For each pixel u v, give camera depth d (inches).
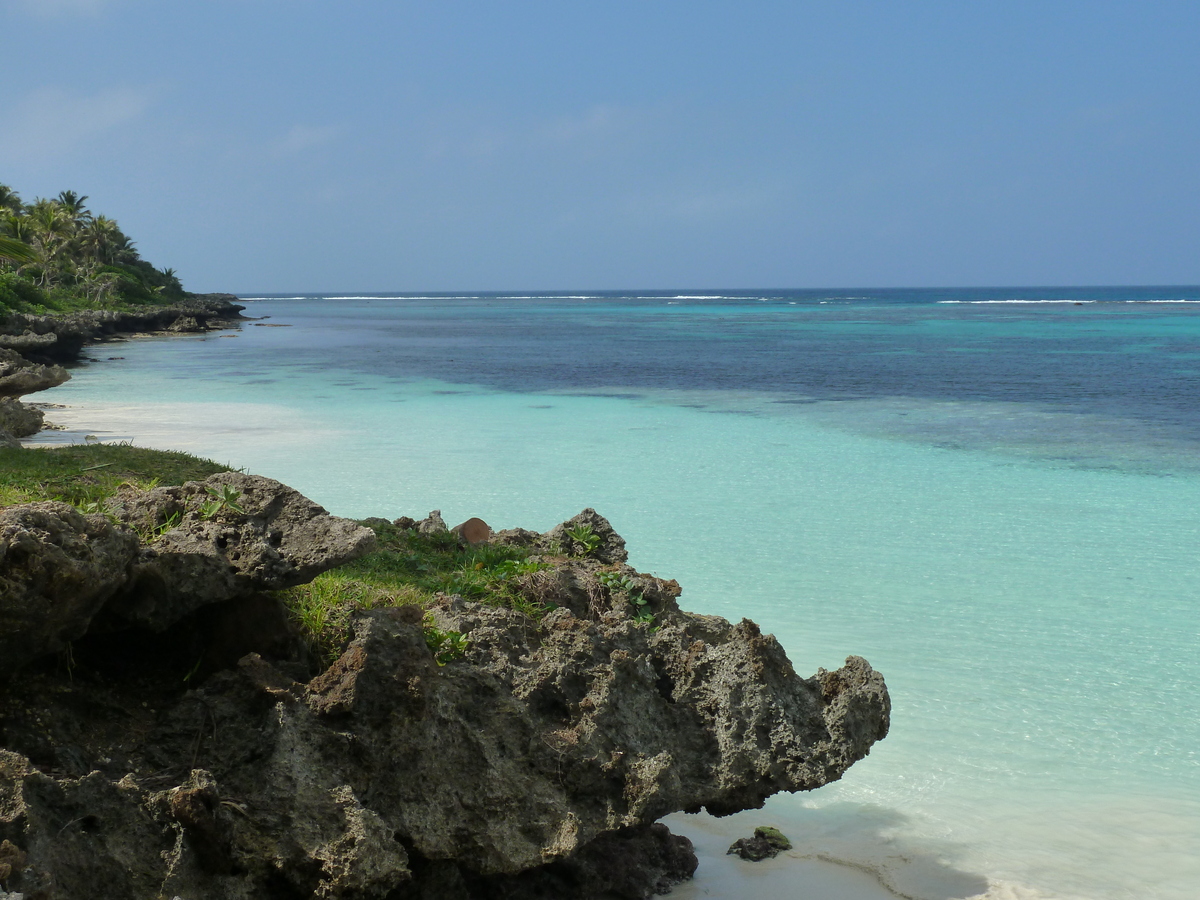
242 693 246.5
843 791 360.2
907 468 947.3
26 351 2031.3
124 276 4451.3
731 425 1240.2
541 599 357.1
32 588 208.8
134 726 243.9
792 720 291.1
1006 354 2564.0
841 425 1243.8
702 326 4379.9
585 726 275.0
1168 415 1341.0
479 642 292.7
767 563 617.3
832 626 506.6
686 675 305.9
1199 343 2984.7
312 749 238.8
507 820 253.4
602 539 450.6
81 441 1000.2
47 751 226.1
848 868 312.3
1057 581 587.2
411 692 247.8
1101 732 396.5
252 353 2586.1
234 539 263.7
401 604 307.6
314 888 222.5
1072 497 820.0
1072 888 298.5
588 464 946.1
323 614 274.1
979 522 729.0
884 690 293.7
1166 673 451.5
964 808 345.4
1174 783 358.9
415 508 741.3
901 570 603.8
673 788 273.9
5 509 220.8
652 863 303.7
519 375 1969.7
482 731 264.2
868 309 6879.9
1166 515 755.4
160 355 2492.6
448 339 3346.5
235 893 216.8
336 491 792.9
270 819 225.3
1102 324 4298.7
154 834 214.5
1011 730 398.6
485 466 923.4
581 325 4557.1
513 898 268.4
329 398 1508.4
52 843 197.2
